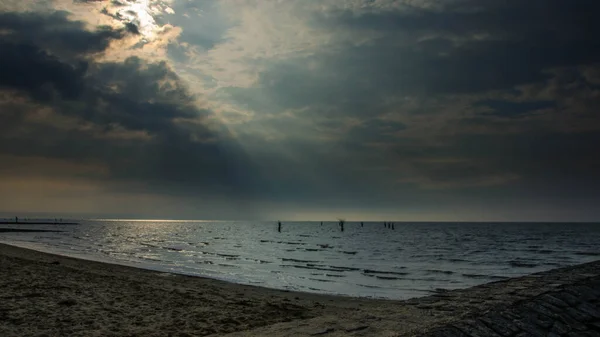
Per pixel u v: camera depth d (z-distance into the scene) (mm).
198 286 16938
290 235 105750
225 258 36969
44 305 10008
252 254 42875
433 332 5031
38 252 30109
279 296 15648
